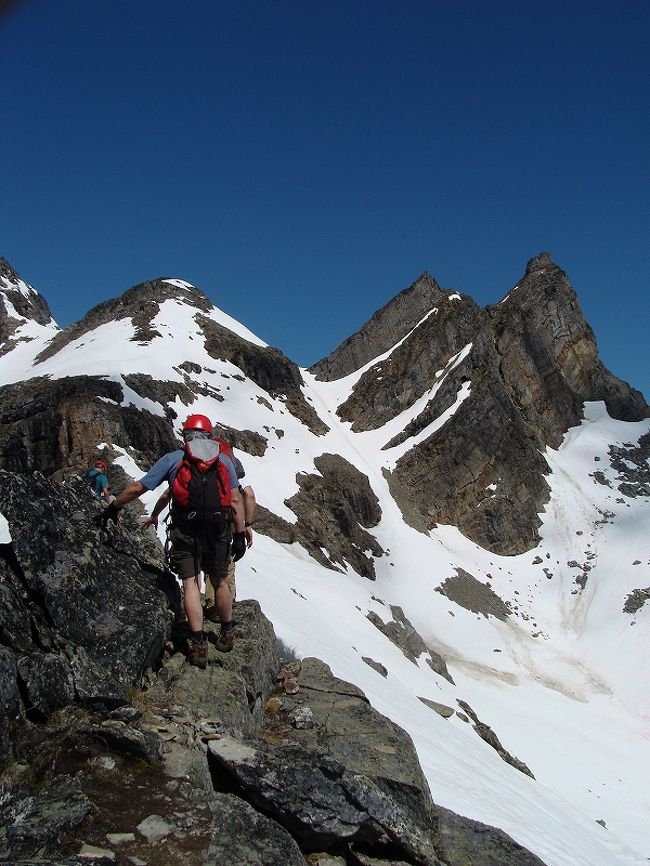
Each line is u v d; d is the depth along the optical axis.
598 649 70.31
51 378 72.62
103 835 5.18
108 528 8.77
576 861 12.80
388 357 118.81
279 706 9.19
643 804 41.66
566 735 51.62
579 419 118.75
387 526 84.06
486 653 66.81
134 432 63.81
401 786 7.65
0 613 6.62
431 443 98.19
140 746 6.12
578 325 123.25
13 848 4.68
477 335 112.31
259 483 74.00
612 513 95.56
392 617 51.78
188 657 8.39
